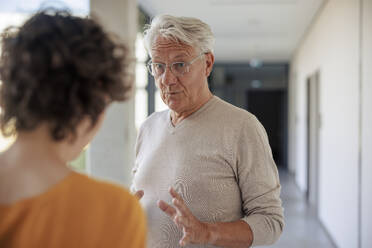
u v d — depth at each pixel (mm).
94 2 3613
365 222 2896
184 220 1039
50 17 631
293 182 7918
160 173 1422
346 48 3551
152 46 1427
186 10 5109
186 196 1340
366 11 2875
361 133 3014
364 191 2932
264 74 10992
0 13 1899
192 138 1396
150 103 5727
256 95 11250
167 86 1400
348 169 3461
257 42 7566
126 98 707
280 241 4203
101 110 662
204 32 1400
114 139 3672
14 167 605
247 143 1337
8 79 603
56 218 580
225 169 1352
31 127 604
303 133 6785
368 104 2822
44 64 583
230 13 5266
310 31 6031
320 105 5031
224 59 10180
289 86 9992
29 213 571
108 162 3672
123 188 671
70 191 607
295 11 5148
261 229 1253
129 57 704
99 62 623
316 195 5285
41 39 596
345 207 3576
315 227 4746
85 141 692
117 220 617
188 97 1408
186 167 1365
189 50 1378
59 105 596
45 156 622
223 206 1340
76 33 624
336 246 3957
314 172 5477
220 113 1412
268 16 5426
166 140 1459
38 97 582
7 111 615
